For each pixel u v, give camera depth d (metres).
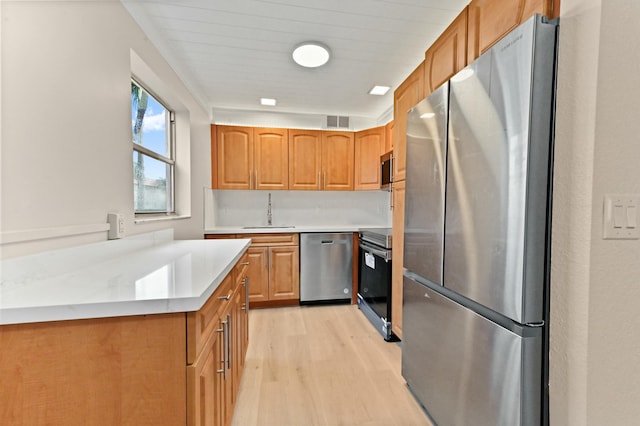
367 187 3.47
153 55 1.80
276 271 3.15
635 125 0.82
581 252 0.83
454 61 1.43
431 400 1.44
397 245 2.20
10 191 0.87
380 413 1.54
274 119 3.54
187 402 0.77
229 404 1.28
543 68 0.86
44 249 0.97
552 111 0.88
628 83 0.81
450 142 1.25
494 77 0.99
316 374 1.89
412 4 1.65
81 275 0.99
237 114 3.47
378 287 2.57
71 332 0.72
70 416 0.72
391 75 2.56
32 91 0.94
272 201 3.74
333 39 2.00
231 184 3.31
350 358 2.09
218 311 1.07
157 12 1.69
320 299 3.24
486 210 1.04
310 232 3.19
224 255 1.40
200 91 2.86
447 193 1.27
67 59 1.08
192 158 2.60
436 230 1.36
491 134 1.01
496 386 1.01
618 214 0.82
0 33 0.85
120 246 1.38
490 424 1.04
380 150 3.38
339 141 3.54
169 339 0.76
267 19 1.77
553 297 0.90
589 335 0.82
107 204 1.32
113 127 1.37
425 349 1.49
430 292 1.44
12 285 0.86
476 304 1.14
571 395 0.86
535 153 0.88
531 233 0.89
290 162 3.43
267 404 1.60
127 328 0.74
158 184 2.25
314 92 2.95
